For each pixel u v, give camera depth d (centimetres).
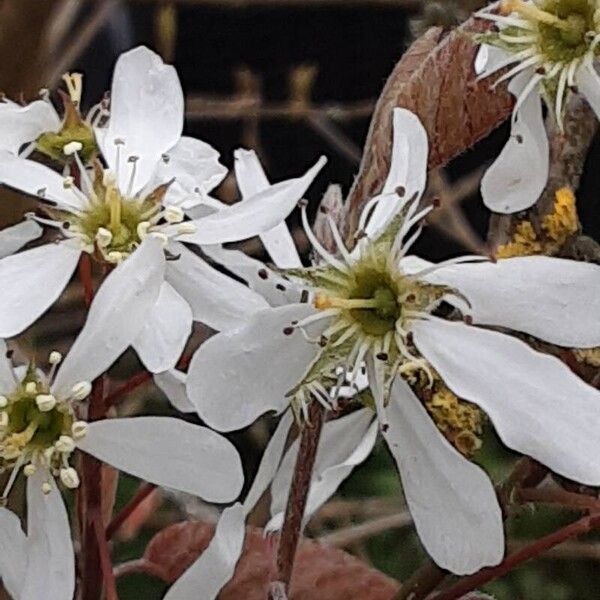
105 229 13
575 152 14
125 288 12
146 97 14
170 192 13
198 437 13
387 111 14
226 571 13
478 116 14
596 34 13
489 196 13
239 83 32
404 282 13
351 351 13
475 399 12
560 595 29
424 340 12
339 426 14
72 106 14
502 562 13
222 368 12
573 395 12
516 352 12
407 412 13
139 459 13
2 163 13
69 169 14
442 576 14
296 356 13
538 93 13
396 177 13
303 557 15
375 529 23
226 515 13
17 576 13
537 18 13
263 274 13
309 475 13
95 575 14
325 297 12
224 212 13
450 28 14
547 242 13
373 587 15
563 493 13
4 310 13
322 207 14
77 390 13
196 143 14
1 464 13
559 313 12
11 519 13
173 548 16
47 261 13
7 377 13
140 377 13
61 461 13
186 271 13
